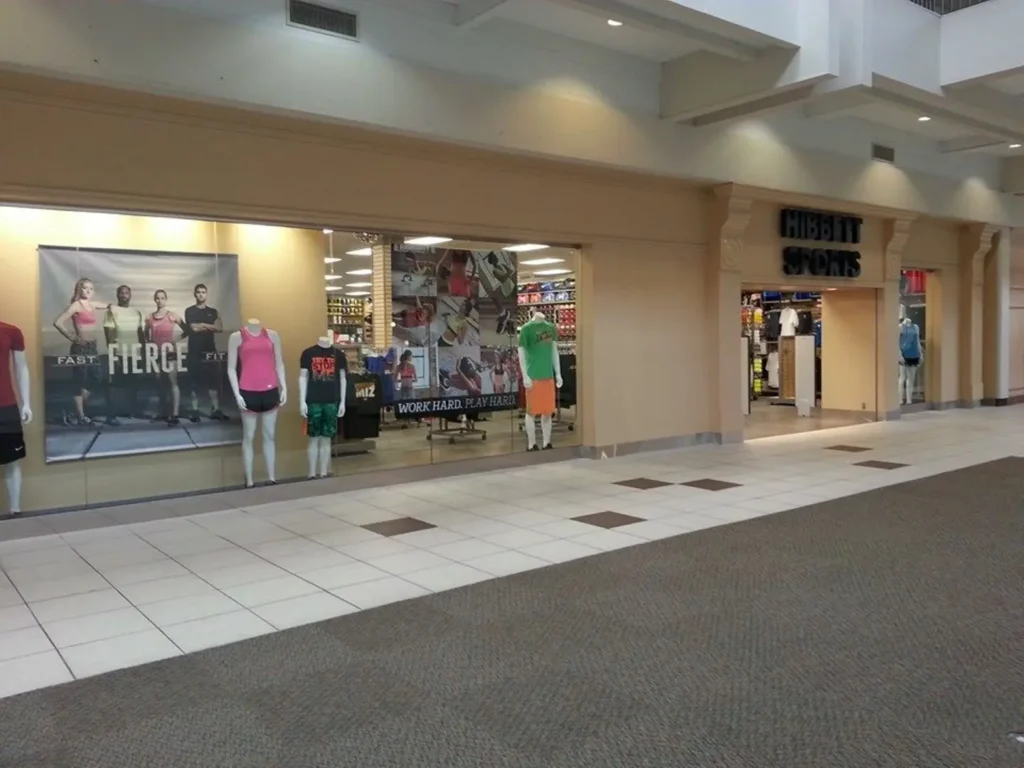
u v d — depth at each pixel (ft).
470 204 28.07
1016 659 12.55
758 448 35.99
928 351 51.47
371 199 25.63
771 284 39.88
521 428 32.12
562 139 27.81
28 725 10.84
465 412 30.55
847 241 42.24
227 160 22.72
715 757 9.70
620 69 29.63
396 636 13.89
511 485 27.94
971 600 15.34
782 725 10.48
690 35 25.76
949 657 12.65
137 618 15.01
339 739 10.32
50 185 20.07
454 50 25.04
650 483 27.94
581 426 33.53
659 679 11.98
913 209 43.62
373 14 23.17
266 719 10.91
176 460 24.68
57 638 14.05
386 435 28.71
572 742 10.13
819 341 54.95
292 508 24.50
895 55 29.76
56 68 18.21
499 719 10.80
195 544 20.33
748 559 18.33
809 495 25.45
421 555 19.10
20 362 21.80
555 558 18.69
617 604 15.39
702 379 37.11
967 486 26.37
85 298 22.85
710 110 30.01
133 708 11.30
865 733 10.24
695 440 36.91
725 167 33.55
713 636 13.67
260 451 26.23
